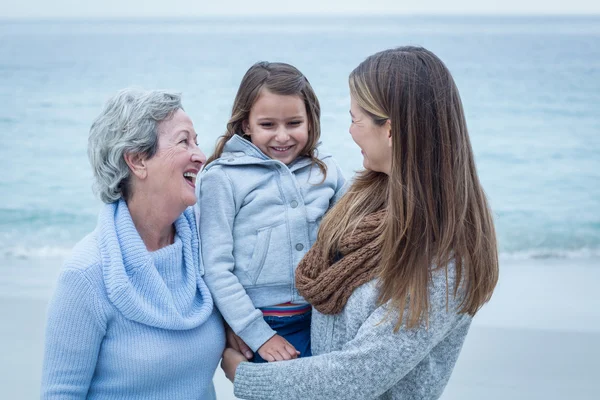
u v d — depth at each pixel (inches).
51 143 541.3
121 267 75.2
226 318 85.7
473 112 644.7
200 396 83.7
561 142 550.0
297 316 91.3
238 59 1023.0
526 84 764.6
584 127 590.9
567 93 713.6
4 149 520.7
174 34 1525.6
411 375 79.2
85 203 415.2
